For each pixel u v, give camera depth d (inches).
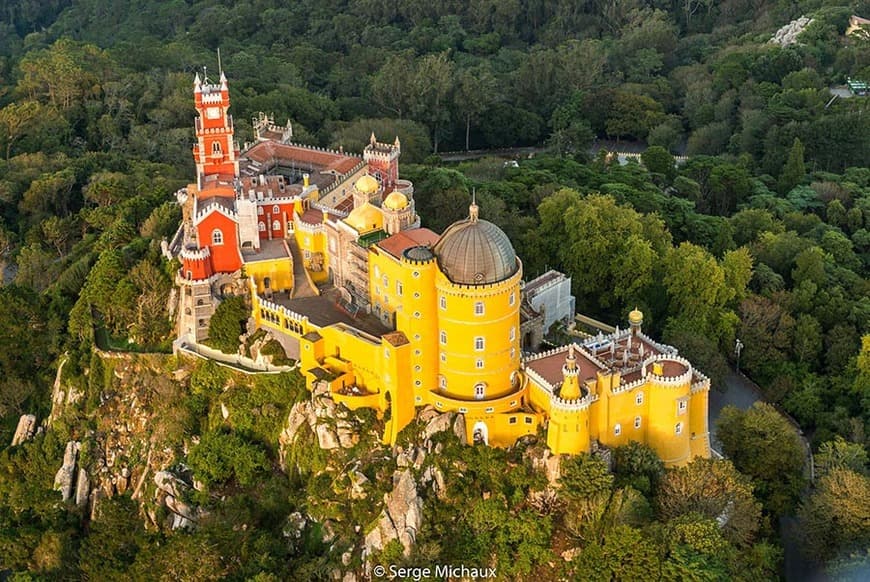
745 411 7229.3
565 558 6141.7
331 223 7608.3
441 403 6550.2
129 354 7864.2
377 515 6437.0
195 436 7411.4
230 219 7706.7
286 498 6855.3
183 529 6737.2
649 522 6072.8
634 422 6486.2
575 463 6181.1
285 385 7180.1
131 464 7554.1
